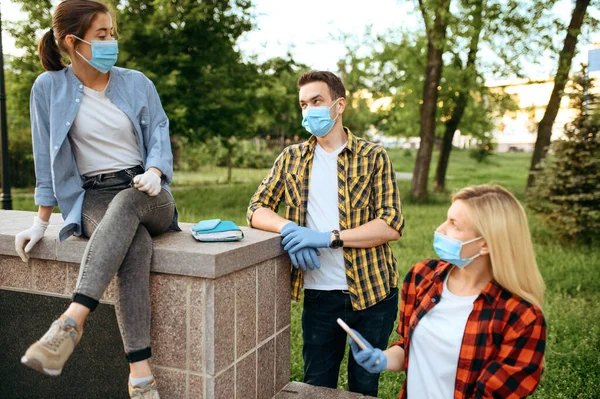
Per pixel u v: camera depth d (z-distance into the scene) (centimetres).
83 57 224
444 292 201
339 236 248
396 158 3559
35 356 176
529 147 4044
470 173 2661
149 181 213
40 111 234
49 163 237
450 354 191
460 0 1420
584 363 414
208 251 205
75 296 187
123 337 205
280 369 265
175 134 1444
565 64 1378
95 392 237
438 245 194
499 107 1845
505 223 183
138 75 247
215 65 1405
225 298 213
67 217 233
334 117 263
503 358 182
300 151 276
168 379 218
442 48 1505
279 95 1491
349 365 279
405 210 1300
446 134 1841
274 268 252
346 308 266
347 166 264
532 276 185
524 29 1397
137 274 205
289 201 272
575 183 897
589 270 702
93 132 236
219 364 213
